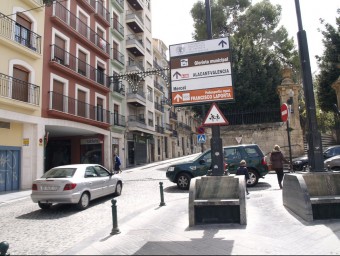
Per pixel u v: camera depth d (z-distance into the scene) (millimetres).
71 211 9258
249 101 21688
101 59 27016
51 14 19938
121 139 30078
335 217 6324
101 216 8242
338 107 20688
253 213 7102
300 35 7504
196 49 7262
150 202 9938
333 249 4531
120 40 32344
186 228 6117
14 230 7129
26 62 17250
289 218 6465
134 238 5633
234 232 5598
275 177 14945
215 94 7012
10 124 16234
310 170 7391
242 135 19109
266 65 23812
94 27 26297
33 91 17516
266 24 32500
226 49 7090
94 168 10891
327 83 22359
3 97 14773
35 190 9383
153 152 40125
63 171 9953
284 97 19062
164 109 46781
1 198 13055
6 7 16094
